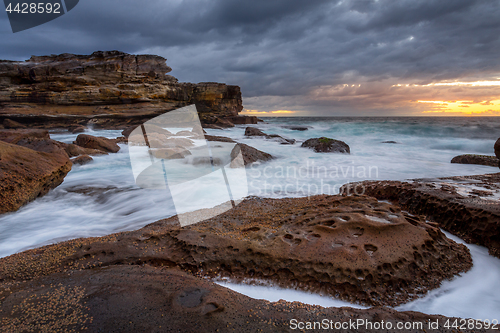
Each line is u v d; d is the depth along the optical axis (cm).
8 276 222
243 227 320
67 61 2519
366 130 2425
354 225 280
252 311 176
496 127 2355
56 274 223
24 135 790
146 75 2814
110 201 512
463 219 346
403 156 1104
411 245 254
